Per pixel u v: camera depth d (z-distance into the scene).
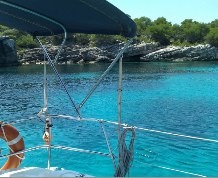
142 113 20.66
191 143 13.45
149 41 101.44
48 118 5.92
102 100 25.70
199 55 94.94
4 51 75.56
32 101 26.00
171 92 30.45
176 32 111.75
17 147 5.82
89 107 22.81
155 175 9.95
